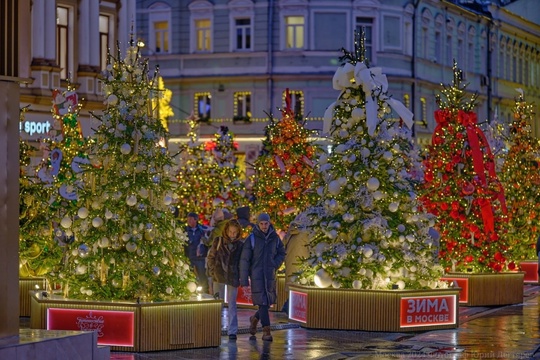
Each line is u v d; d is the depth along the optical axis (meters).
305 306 21.53
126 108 19.22
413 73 65.31
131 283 18.75
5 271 14.31
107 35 45.34
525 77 89.94
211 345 18.78
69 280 18.92
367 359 17.77
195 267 25.61
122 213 18.88
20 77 14.55
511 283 26.83
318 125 62.44
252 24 63.09
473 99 27.03
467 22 75.38
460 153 26.66
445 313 21.56
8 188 14.45
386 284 21.42
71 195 19.19
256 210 27.16
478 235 26.69
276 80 62.81
